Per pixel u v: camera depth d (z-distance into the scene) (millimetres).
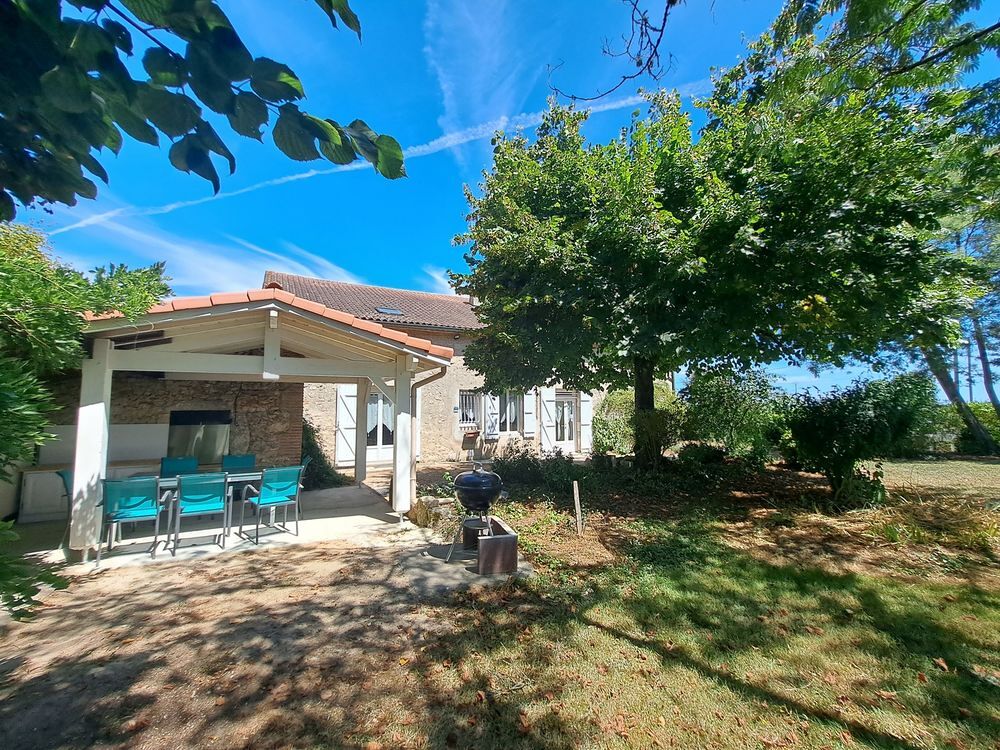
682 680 3053
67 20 873
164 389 8602
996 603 4168
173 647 3402
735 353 8188
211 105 1033
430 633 3639
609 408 17734
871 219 6312
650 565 5117
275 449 9594
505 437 15430
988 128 5000
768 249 6562
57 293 3738
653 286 6988
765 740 2523
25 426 2395
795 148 6438
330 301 14234
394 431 7199
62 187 1263
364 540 6105
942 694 2900
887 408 7367
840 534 6254
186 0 857
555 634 3625
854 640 3553
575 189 8109
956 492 8805
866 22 4488
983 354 15922
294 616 3904
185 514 5652
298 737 2533
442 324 14289
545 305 7980
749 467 10352
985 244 11008
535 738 2541
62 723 2604
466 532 5711
